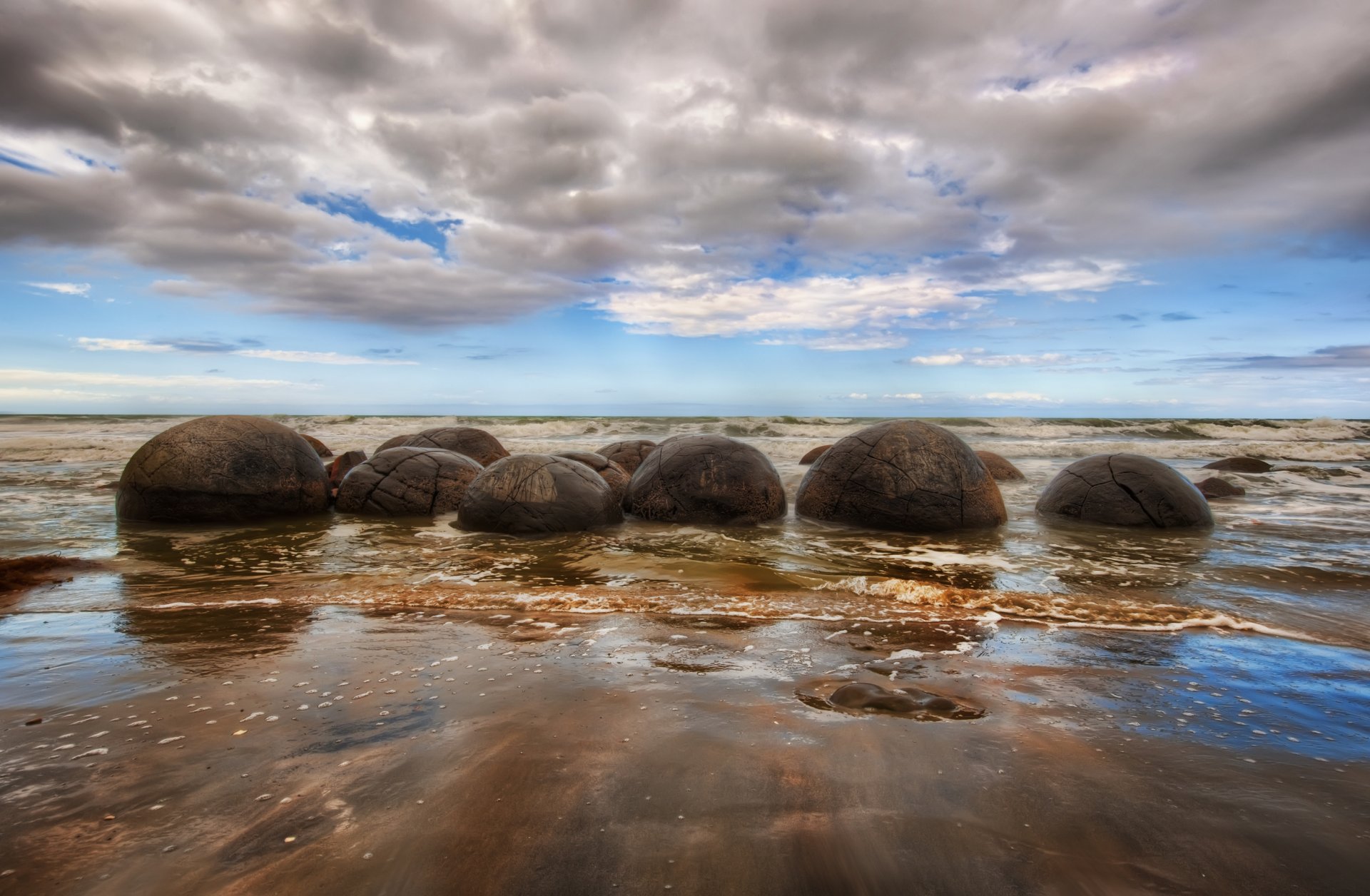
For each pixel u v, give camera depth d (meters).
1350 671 3.87
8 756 2.71
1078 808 2.31
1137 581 6.29
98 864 2.02
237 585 5.91
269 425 9.62
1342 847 2.10
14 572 6.18
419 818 2.25
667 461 9.46
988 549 7.71
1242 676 3.75
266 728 2.97
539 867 1.99
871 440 9.18
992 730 2.96
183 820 2.25
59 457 18.69
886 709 3.19
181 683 3.54
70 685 3.51
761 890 1.89
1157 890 1.89
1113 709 3.23
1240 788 2.46
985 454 15.37
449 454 10.41
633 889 1.89
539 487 8.52
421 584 5.94
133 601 5.37
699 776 2.53
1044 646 4.31
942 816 2.26
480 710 3.18
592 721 3.04
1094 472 9.72
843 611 5.12
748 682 3.58
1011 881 1.93
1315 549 7.84
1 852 2.08
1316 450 23.81
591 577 6.25
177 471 8.77
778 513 9.45
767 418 35.22
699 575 6.32
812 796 2.38
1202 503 9.30
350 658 3.95
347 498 9.75
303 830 2.18
